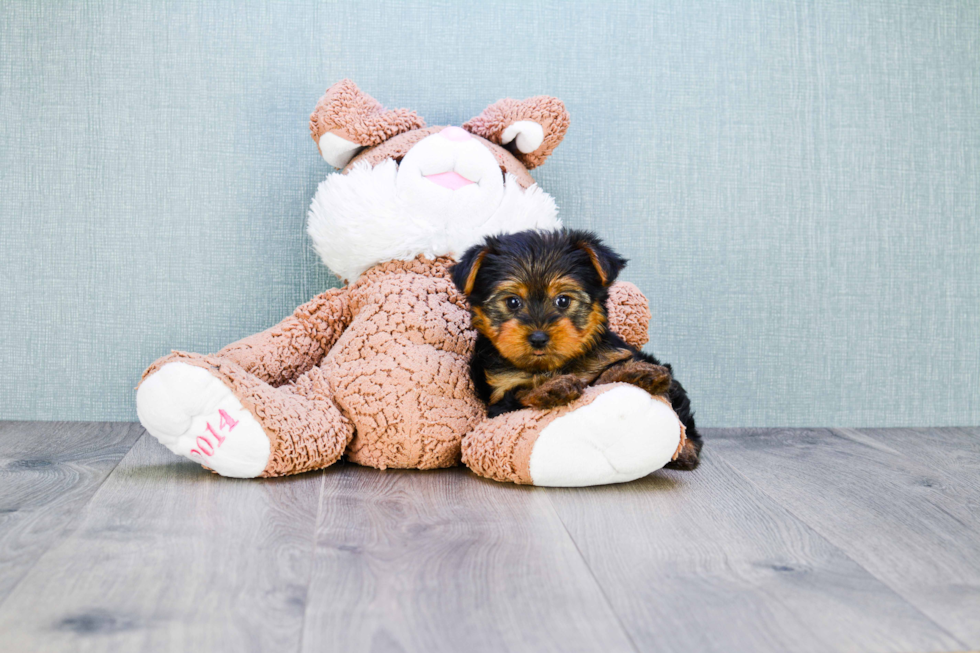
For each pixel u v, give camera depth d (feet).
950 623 3.32
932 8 7.95
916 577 3.84
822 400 8.00
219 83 7.38
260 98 7.41
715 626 3.26
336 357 6.12
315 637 3.09
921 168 8.02
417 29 7.49
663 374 5.20
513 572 3.79
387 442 5.72
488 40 7.55
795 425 7.97
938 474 5.96
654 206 7.75
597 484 5.41
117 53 7.29
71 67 7.26
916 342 8.05
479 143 6.44
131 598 3.40
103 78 7.29
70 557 3.86
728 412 7.90
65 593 3.44
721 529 4.54
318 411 5.72
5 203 7.29
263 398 5.37
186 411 5.18
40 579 3.58
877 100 7.94
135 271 7.41
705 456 6.51
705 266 7.82
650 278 7.77
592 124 7.66
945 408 8.09
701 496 5.24
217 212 7.44
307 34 7.41
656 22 7.68
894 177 7.99
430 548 4.10
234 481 5.39
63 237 7.34
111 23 7.26
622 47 7.66
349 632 3.13
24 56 7.22
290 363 6.35
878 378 8.05
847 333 8.00
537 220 6.42
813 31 7.84
